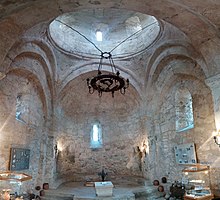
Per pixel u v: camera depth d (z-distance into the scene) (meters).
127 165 10.97
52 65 8.71
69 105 11.08
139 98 10.07
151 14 4.78
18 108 7.40
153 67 8.78
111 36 9.95
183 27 4.90
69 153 10.96
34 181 7.91
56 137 9.46
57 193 7.77
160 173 8.76
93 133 11.61
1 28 4.44
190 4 4.17
